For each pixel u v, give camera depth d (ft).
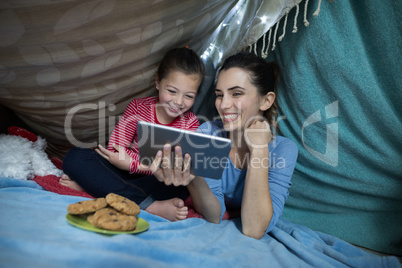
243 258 3.39
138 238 2.97
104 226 3.04
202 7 4.70
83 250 2.41
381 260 4.00
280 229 4.94
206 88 6.40
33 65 4.30
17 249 2.38
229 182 5.08
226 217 5.23
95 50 4.34
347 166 5.32
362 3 4.73
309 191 5.84
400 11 4.42
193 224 4.22
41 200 3.90
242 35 5.72
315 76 5.35
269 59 6.00
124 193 4.58
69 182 4.89
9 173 4.57
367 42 4.83
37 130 6.24
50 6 3.68
